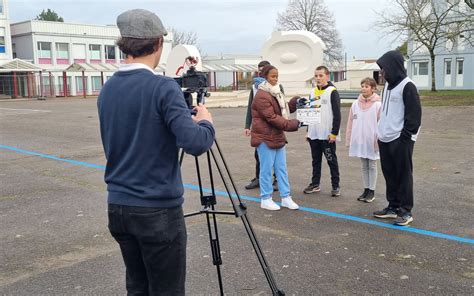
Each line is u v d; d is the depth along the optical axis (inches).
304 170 336.5
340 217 225.6
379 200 255.1
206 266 168.9
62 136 543.5
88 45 1962.4
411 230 204.8
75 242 196.4
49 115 829.2
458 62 1598.2
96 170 347.3
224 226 212.5
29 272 166.6
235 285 153.9
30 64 1601.9
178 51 886.4
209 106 971.3
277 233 203.5
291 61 1060.5
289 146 445.4
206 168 345.1
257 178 285.9
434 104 775.7
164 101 91.4
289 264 169.5
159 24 97.3
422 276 158.2
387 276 158.6
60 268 169.6
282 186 241.6
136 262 101.2
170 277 97.6
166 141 94.0
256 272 163.2
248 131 285.4
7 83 1600.6
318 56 1044.5
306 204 249.3
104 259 177.6
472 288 148.9
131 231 94.3
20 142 496.4
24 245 193.5
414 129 204.4
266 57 1086.4
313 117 231.1
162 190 93.4
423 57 1651.1
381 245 187.3
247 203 252.2
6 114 860.0
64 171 344.5
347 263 169.9
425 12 1306.6
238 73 2251.5
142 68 95.6
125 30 95.3
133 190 93.0
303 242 191.8
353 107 250.4
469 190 270.4
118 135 95.0
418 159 367.6
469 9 1170.0
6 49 1718.8
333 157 261.6
